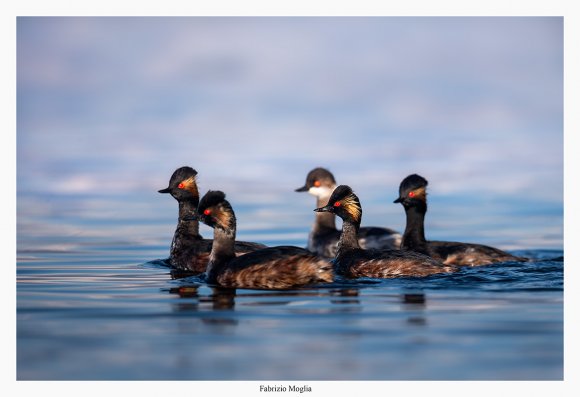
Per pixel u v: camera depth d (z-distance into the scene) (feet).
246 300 49.57
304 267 54.29
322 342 40.83
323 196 77.41
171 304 48.78
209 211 56.65
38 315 46.29
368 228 76.64
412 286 53.36
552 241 77.51
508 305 47.78
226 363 38.29
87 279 57.98
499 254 63.77
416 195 66.90
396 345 40.37
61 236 80.74
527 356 38.91
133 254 70.85
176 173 65.46
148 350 39.99
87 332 42.86
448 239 79.10
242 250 61.11
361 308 47.19
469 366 37.81
